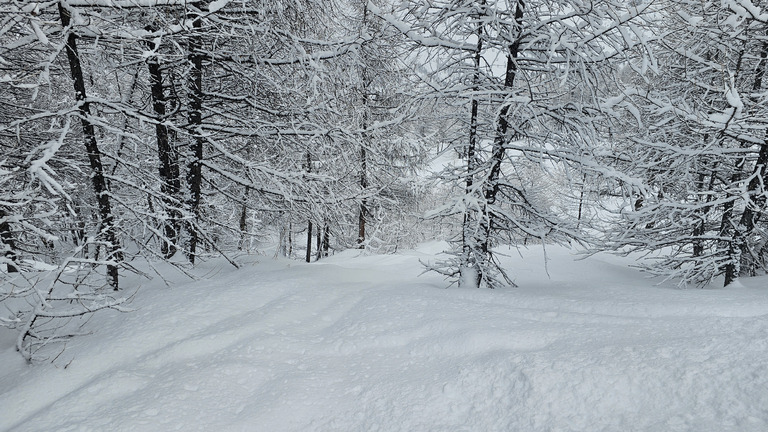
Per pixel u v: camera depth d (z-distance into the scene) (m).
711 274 9.06
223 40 8.26
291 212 9.84
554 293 6.02
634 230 9.41
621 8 5.95
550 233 7.24
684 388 3.09
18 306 6.23
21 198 4.57
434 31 6.95
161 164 8.94
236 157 8.01
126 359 4.56
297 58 7.75
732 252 8.34
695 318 4.29
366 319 5.37
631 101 6.91
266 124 8.35
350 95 9.14
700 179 11.12
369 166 15.05
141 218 6.56
